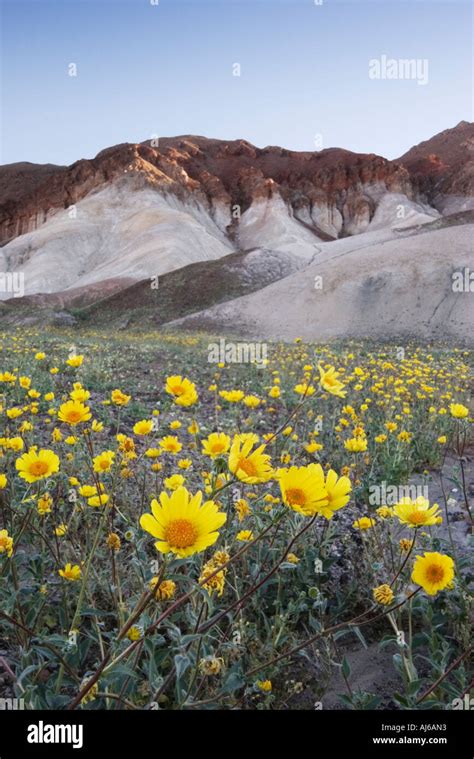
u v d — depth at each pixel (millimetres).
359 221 156000
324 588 3270
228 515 2984
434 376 11180
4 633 2621
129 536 2402
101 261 117875
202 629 1641
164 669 2426
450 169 183875
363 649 2906
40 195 157625
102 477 3828
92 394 8930
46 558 3064
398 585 2932
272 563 3129
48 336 24062
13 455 3961
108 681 1793
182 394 2367
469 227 55188
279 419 7734
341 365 13773
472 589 3164
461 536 4168
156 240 113250
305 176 182875
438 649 2600
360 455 5242
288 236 134750
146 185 143000
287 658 2561
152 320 57062
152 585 1676
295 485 1475
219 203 159000
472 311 42531
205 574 2008
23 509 3234
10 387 7113
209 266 71250
